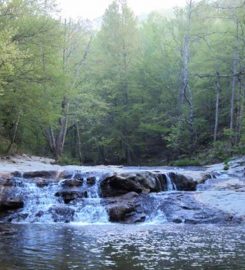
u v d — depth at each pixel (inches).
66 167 853.8
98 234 390.3
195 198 562.3
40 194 562.3
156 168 925.2
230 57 1197.1
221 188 645.9
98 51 1555.1
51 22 964.6
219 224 473.7
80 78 1438.2
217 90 1205.1
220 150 1093.8
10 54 740.0
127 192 583.2
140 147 1569.9
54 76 999.6
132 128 1498.5
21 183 575.5
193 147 1218.6
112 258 280.1
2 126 1075.9
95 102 1323.8
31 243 334.6
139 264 263.0
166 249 313.0
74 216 513.7
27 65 913.5
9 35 765.9
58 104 1154.7
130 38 1528.1
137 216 509.7
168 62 1444.4
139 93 1454.2
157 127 1306.6
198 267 256.7
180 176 657.6
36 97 963.3
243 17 1028.5
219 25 1407.5
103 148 1625.2
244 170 777.6
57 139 1317.7
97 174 614.5
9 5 869.2
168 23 1519.4
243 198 561.3
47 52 991.6
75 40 1338.6
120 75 1491.1
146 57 1508.4
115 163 1595.7
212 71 1279.5
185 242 344.5
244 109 1111.6
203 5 1353.3
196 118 1315.2
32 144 1300.4
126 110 1476.4
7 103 925.8
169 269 251.3
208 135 1362.0
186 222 487.2
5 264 259.4
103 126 1520.7
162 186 637.9
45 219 507.2
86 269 249.8
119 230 421.7
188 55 1369.3
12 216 508.7
